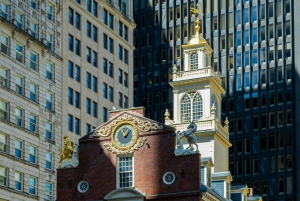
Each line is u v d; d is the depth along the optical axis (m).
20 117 130.25
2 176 123.88
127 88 169.12
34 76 135.00
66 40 148.25
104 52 161.38
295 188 193.12
